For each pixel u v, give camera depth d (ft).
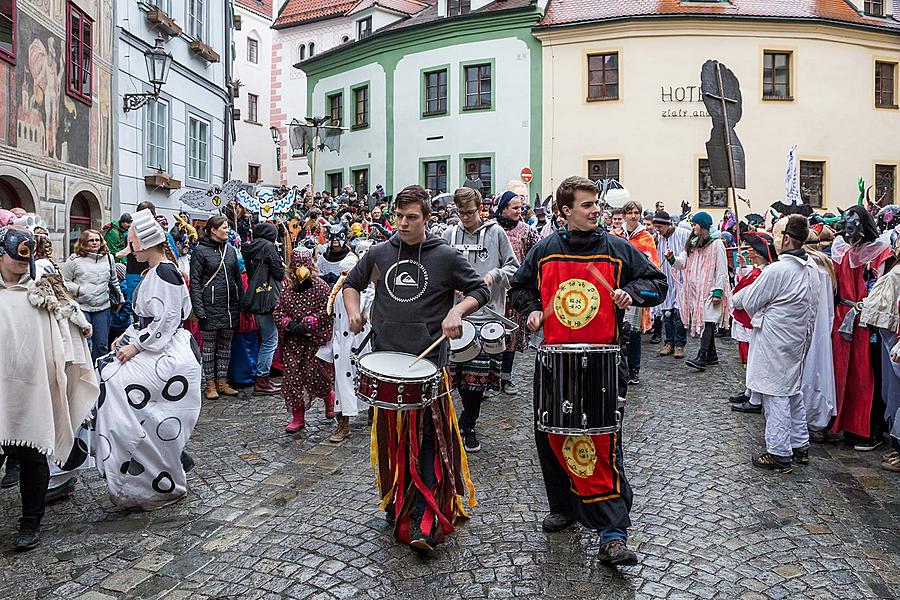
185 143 57.36
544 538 14.56
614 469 13.37
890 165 90.07
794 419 19.08
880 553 14.06
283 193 69.21
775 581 12.91
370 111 101.45
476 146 92.02
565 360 13.23
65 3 38.86
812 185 87.71
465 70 92.73
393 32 96.53
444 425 14.16
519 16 88.43
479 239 21.72
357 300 14.52
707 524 15.28
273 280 26.99
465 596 12.41
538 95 88.58
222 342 27.07
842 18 86.94
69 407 15.48
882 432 21.11
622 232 35.65
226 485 17.83
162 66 46.50
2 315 14.33
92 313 26.63
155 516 16.03
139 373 16.19
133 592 12.76
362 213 67.15
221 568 13.56
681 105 84.89
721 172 32.50
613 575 13.07
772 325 18.33
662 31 84.53
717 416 23.68
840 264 21.04
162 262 16.67
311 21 124.57
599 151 86.79
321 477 18.34
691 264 32.99
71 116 39.78
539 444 14.40
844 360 20.80
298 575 13.23
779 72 86.63
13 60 33.30
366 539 14.62
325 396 22.38
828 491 17.24
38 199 35.96
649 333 42.57
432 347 13.85
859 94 88.33
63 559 14.02
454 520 15.19
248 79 131.95
